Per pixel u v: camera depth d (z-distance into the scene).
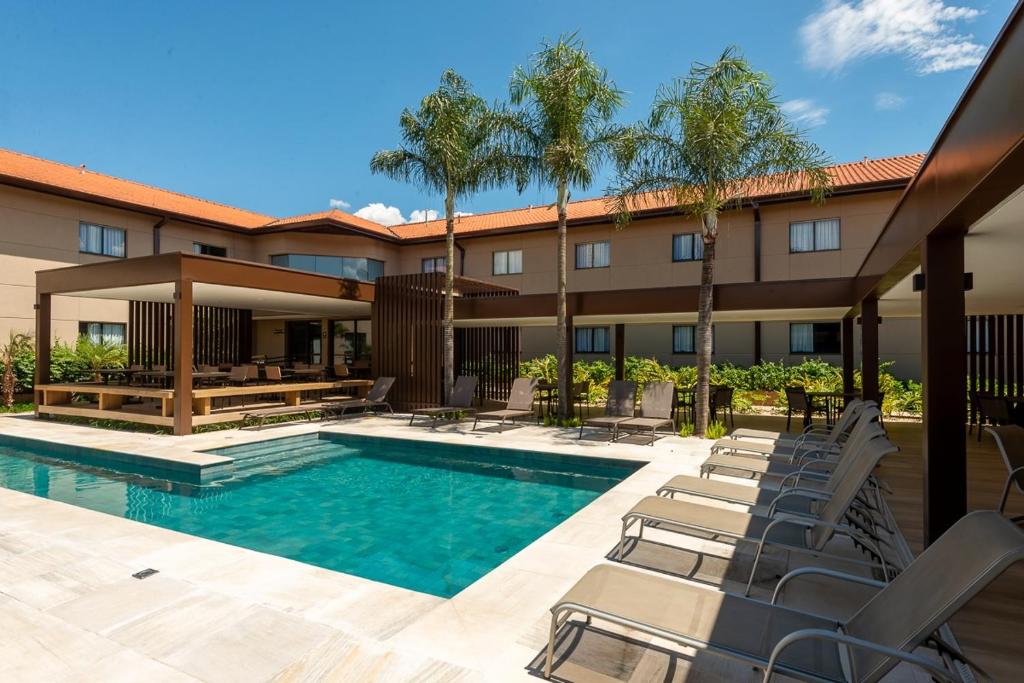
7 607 3.36
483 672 2.72
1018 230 4.31
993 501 5.74
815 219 16.00
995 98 2.87
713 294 11.01
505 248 20.61
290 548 5.14
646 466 7.39
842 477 4.33
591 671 2.73
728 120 9.06
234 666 2.74
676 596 2.73
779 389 15.22
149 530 4.85
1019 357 10.66
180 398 9.92
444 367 13.04
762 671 2.72
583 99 11.20
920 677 2.71
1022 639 3.03
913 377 15.43
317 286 12.59
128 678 2.64
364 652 2.86
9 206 14.32
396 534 5.52
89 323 16.08
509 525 5.80
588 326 19.73
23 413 13.26
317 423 11.65
